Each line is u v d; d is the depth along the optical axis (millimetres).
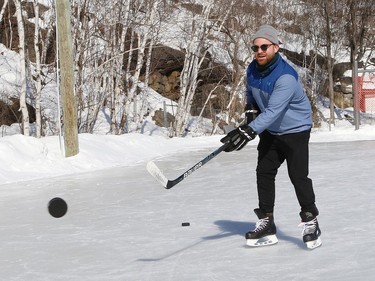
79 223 14008
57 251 11453
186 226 13039
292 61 63594
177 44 50812
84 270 10055
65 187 19516
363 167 20812
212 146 32469
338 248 10398
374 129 37500
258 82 10000
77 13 38406
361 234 11352
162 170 22953
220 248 10906
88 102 40000
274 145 10289
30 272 10109
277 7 60062
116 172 22828
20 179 21281
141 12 45312
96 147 26703
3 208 16344
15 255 11305
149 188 18750
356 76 39844
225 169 22516
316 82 63250
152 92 53094
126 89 46938
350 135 36844
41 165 23141
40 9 45344
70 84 24953
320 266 9391
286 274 9094
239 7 50562
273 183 10555
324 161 23203
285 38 62719
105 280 9414
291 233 11633
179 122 45656
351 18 57781
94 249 11461
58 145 26031
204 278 9180
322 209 13961
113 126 42781
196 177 20734
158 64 52625
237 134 9664
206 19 44688
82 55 37969
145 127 47688
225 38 52906
